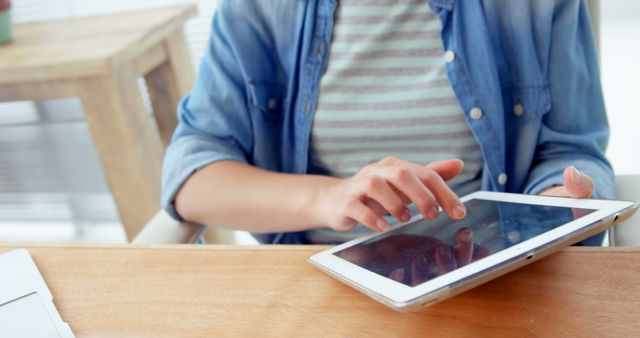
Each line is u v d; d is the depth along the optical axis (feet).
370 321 1.73
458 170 2.18
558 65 2.79
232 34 3.08
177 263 2.14
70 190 7.34
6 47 5.06
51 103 6.95
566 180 2.02
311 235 3.16
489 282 1.81
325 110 2.99
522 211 2.03
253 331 1.76
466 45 2.81
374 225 2.13
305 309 1.82
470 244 1.87
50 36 5.19
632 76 7.18
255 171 2.84
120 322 1.89
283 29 3.05
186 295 1.97
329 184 2.58
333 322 1.75
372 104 2.92
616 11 8.48
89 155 7.13
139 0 6.89
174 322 1.85
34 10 7.14
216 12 3.20
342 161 3.09
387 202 2.09
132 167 4.66
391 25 2.86
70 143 7.12
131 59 4.58
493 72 2.79
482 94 2.80
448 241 1.94
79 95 4.52
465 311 1.71
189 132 3.14
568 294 1.72
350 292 1.86
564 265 1.84
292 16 3.01
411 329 1.68
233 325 1.80
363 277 1.81
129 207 4.81
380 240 2.07
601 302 1.68
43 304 2.00
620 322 1.60
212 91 3.14
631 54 7.58
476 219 2.07
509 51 2.84
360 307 1.79
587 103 2.92
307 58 3.00
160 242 2.70
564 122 2.89
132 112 4.62
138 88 4.75
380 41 2.88
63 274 2.16
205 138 3.08
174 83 5.27
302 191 2.60
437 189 2.07
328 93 2.98
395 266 1.84
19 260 2.28
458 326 1.66
